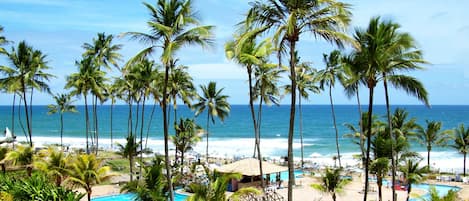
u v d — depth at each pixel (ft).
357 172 154.30
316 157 224.53
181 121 153.38
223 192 61.46
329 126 453.99
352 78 74.59
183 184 123.44
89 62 151.94
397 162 98.73
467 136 160.35
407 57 75.82
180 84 146.10
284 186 129.70
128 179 128.57
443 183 138.21
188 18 67.82
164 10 67.97
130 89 154.51
